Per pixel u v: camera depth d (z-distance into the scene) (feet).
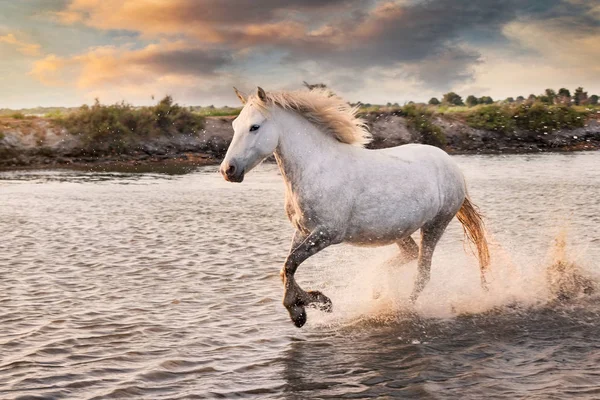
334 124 21.47
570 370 18.13
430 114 152.46
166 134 137.08
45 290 27.71
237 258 35.37
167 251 37.45
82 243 40.06
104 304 25.44
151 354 19.54
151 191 74.13
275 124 20.79
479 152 138.82
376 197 21.61
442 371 18.21
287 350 20.16
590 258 33.01
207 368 18.49
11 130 125.29
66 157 122.31
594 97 181.06
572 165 102.06
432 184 23.00
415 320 23.12
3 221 49.98
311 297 21.06
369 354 19.74
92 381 17.25
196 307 25.13
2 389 16.49
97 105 134.00
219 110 170.71
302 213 21.13
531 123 149.59
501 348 20.18
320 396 16.55
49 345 20.13
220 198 67.51
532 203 58.08
